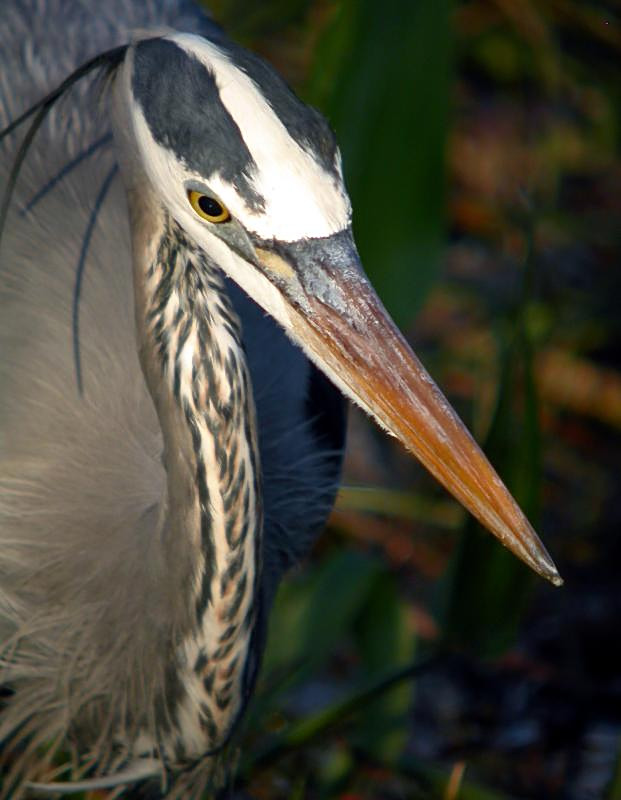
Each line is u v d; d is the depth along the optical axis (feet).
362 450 14.70
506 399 13.84
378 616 14.24
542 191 15.19
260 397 14.07
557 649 14.49
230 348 13.65
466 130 15.67
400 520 14.67
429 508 14.61
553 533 14.69
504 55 15.97
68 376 13.92
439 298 14.97
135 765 13.92
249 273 13.56
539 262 15.02
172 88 13.51
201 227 13.57
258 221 13.51
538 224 15.08
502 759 14.32
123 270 13.98
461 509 14.61
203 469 13.66
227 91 13.50
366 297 13.55
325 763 14.19
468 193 15.17
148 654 13.80
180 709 13.80
